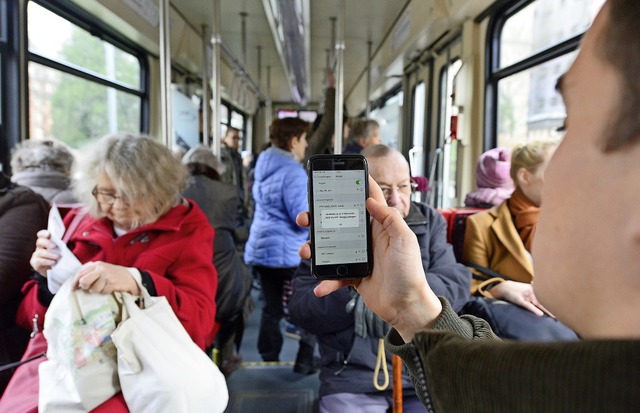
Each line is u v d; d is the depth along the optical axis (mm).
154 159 1651
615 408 273
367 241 751
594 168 345
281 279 3182
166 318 1330
